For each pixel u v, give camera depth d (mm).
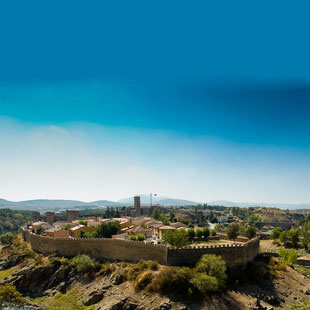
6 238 144250
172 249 73938
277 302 65125
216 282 62719
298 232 138125
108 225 119688
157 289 63094
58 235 126062
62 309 66312
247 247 80188
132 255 80375
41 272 83562
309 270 91625
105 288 69062
